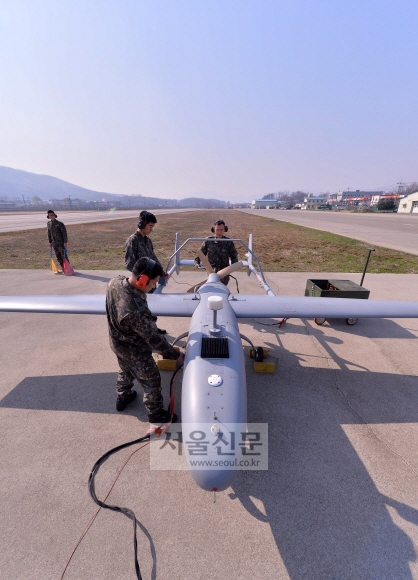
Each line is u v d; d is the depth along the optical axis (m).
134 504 2.64
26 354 5.13
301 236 22.91
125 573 2.16
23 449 3.20
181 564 2.21
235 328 3.42
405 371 4.66
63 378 4.46
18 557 2.26
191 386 2.66
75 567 2.20
